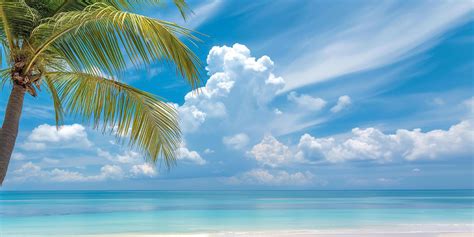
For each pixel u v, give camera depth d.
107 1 4.65
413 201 50.25
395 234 15.67
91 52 4.15
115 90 4.83
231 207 37.97
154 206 40.53
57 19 3.91
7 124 4.03
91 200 58.16
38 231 19.16
